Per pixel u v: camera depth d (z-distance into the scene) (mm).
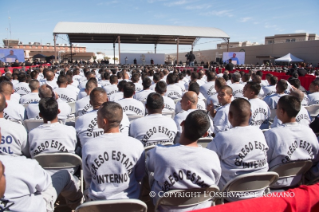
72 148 2727
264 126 3838
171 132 2973
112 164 2014
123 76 8297
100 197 2014
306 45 29906
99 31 23531
